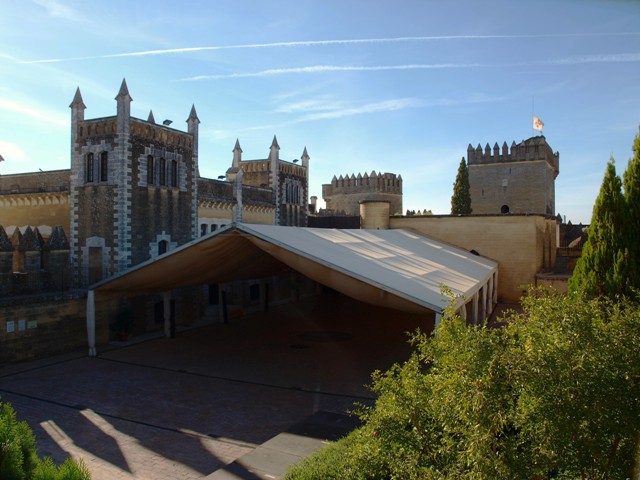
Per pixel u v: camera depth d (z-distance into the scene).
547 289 10.73
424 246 37.16
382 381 9.11
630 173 19.11
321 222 59.50
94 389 19.98
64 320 26.39
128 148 31.55
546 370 7.13
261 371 22.73
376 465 8.59
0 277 25.23
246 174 53.31
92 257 32.44
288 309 43.12
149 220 33.25
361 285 18.06
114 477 12.70
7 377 21.61
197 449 14.38
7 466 8.82
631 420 7.17
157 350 27.05
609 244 18.70
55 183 37.16
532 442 7.45
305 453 13.73
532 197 66.50
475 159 69.62
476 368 7.50
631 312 9.40
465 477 7.23
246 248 23.31
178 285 28.42
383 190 79.12
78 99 33.16
